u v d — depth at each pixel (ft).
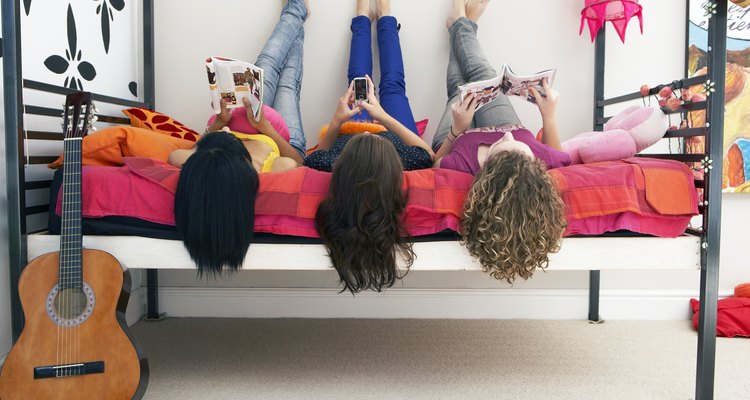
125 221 4.42
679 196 4.51
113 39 6.64
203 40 7.24
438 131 6.61
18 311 4.41
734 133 6.90
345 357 5.74
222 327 6.80
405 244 4.42
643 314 7.21
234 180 4.29
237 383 5.04
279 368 5.41
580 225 4.51
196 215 4.26
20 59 4.38
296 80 6.87
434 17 7.22
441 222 4.44
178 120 7.30
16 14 4.33
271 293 7.25
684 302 7.17
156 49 7.25
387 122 5.58
